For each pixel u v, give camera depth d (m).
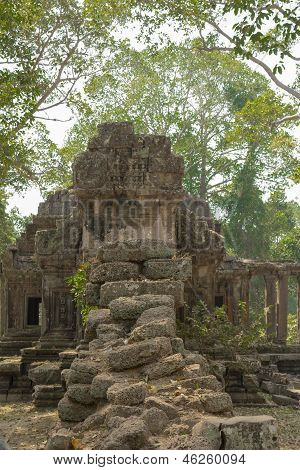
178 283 11.82
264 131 29.88
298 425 11.84
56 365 15.45
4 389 16.19
